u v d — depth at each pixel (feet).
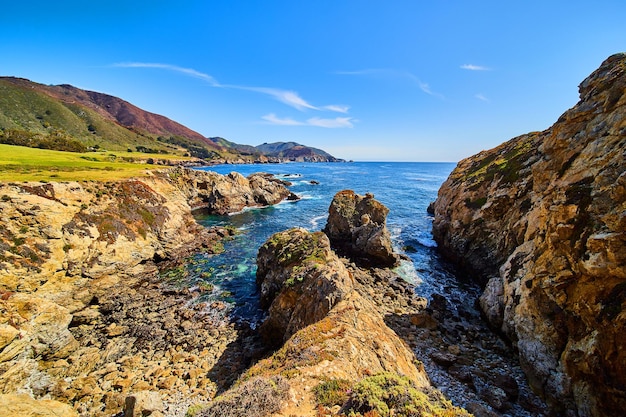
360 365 38.52
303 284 65.10
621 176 40.73
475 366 55.11
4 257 66.54
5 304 54.95
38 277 70.38
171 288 90.68
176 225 128.16
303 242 85.25
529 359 50.88
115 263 90.48
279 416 27.63
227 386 50.14
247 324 71.87
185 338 65.41
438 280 98.78
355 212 132.36
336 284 59.21
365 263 110.52
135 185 125.59
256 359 57.72
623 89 51.11
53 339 57.16
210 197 208.64
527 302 54.19
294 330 57.77
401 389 28.07
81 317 72.23
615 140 47.34
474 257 103.81
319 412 28.30
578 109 61.67
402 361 46.50
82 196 98.22
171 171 213.46
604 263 39.55
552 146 68.95
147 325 70.38
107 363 57.00
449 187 154.61
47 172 119.96
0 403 35.01
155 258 106.63
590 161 50.21
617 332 37.22
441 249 125.80
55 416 37.68
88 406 46.09
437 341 63.31
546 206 57.77
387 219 179.22
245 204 220.84
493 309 69.21
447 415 25.39
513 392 48.01
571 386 43.06
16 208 76.02
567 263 46.70
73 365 55.67
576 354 42.55
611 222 40.11
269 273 84.02
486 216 103.91
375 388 28.25
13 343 50.90
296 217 187.83
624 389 35.86
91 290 81.20
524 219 84.07
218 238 139.74
